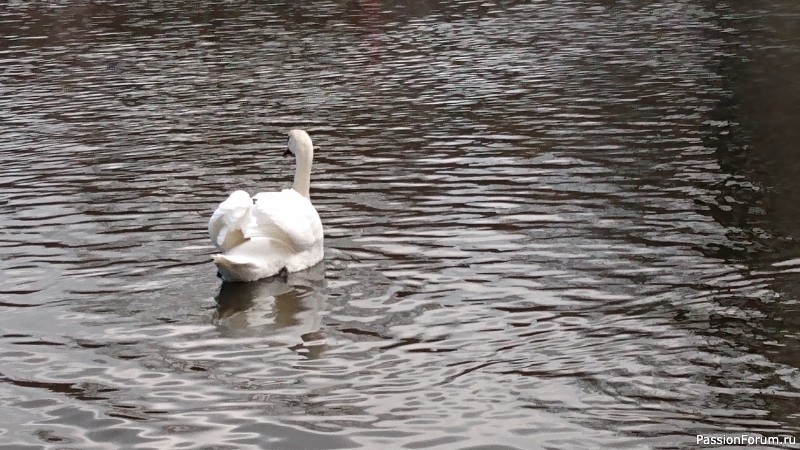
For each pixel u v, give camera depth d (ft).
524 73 89.81
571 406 31.27
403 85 86.58
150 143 69.05
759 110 71.77
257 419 31.01
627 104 76.02
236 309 39.32
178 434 30.30
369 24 124.57
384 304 39.60
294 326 37.70
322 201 54.34
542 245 46.11
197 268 43.91
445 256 44.98
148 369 34.58
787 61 89.35
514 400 31.76
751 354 34.19
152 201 54.95
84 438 30.25
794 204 50.55
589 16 124.57
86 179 60.18
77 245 47.65
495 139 67.10
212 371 34.30
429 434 29.86
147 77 94.07
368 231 48.88
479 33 114.83
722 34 106.42
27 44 117.29
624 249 45.14
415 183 57.36
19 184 59.52
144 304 40.09
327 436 29.91
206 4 146.51
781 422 29.86
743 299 38.91
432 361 34.60
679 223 48.49
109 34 122.42
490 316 38.24
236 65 98.78
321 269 43.52
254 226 42.39
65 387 33.47
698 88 80.33
